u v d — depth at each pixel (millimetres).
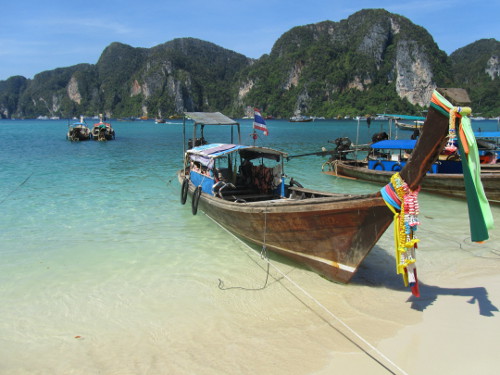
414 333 4820
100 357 4516
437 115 4445
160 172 18594
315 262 6531
